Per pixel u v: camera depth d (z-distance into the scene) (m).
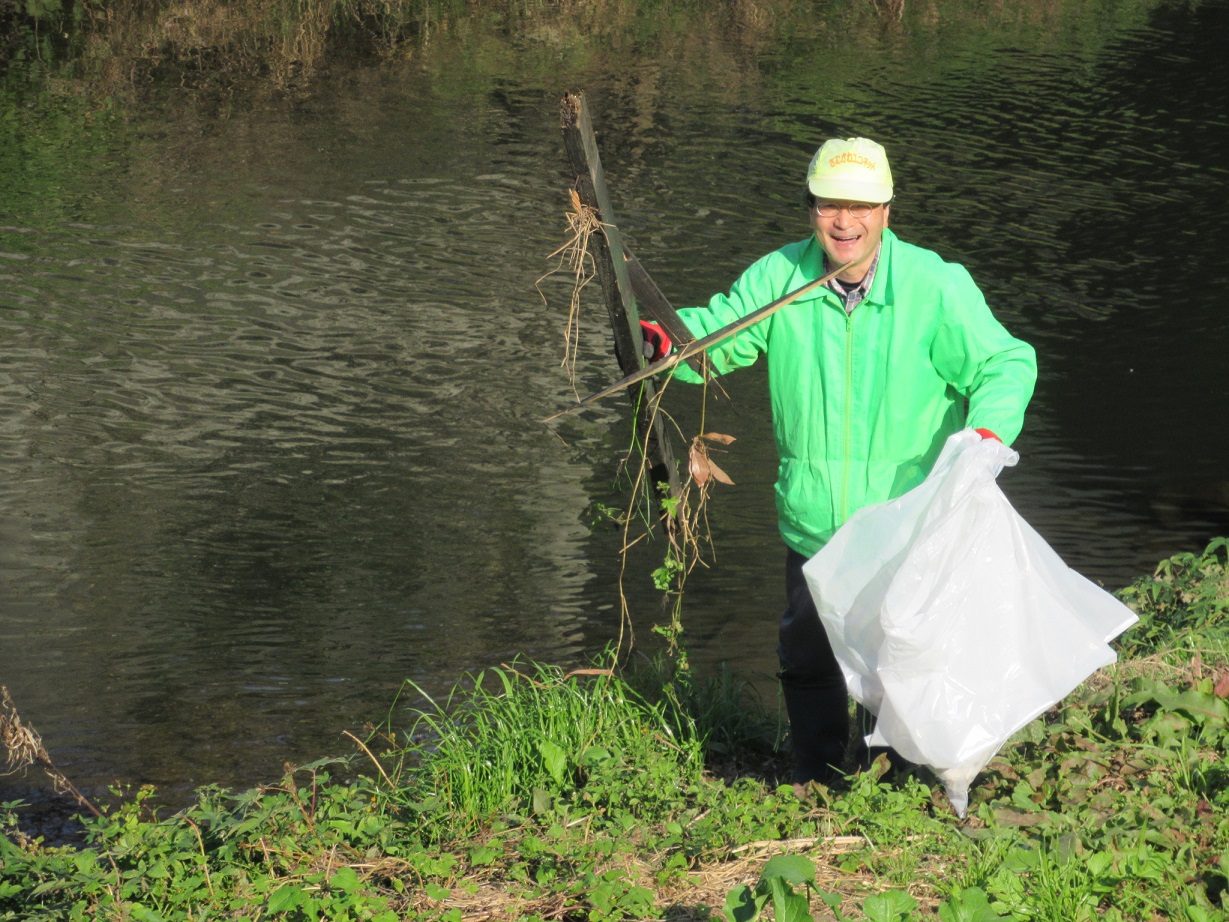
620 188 13.73
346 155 14.79
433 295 11.13
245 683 6.06
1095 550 7.46
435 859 3.44
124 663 6.25
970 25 23.09
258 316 10.68
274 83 17.97
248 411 9.20
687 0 24.02
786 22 22.91
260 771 5.35
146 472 8.34
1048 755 3.71
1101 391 9.69
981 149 15.66
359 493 8.13
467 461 8.57
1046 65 20.12
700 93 17.83
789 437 3.65
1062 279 11.82
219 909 3.25
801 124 16.44
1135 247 12.62
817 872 3.21
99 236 12.23
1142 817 3.25
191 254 11.88
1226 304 11.29
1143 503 8.04
